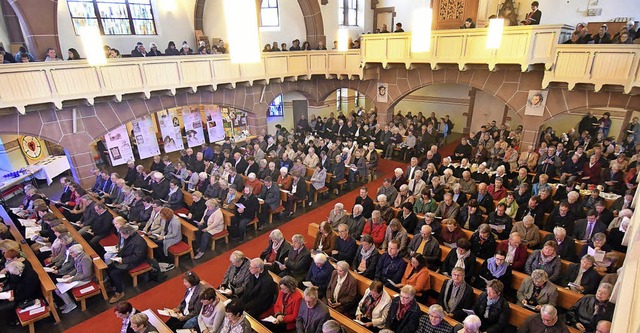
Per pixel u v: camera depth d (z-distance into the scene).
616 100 10.57
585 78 10.01
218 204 8.96
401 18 18.48
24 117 10.12
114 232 8.47
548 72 10.64
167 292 7.09
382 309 5.19
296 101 18.89
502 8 13.89
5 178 12.01
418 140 14.70
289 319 5.29
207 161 12.42
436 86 19.73
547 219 7.48
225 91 14.13
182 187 11.01
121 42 12.92
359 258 6.54
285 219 9.98
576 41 10.17
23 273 6.01
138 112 12.24
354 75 15.19
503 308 4.93
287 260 6.52
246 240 8.92
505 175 9.99
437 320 4.54
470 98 18.62
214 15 15.13
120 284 6.84
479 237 6.56
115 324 6.25
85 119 11.23
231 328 4.66
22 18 9.80
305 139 14.66
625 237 4.34
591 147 12.45
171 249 7.84
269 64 14.13
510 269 5.76
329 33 17.08
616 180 8.98
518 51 10.77
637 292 1.73
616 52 9.38
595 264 5.68
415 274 5.87
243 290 5.88
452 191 9.09
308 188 10.77
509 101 12.60
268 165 11.23
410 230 7.64
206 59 12.50
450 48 12.04
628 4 12.63
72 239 6.84
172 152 17.00
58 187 13.17
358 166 12.09
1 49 9.52
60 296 6.45
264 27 15.73
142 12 13.38
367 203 8.58
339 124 16.66
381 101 15.87
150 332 4.59
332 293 5.78
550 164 10.23
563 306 5.37
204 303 4.95
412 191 9.46
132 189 9.79
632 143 12.34
